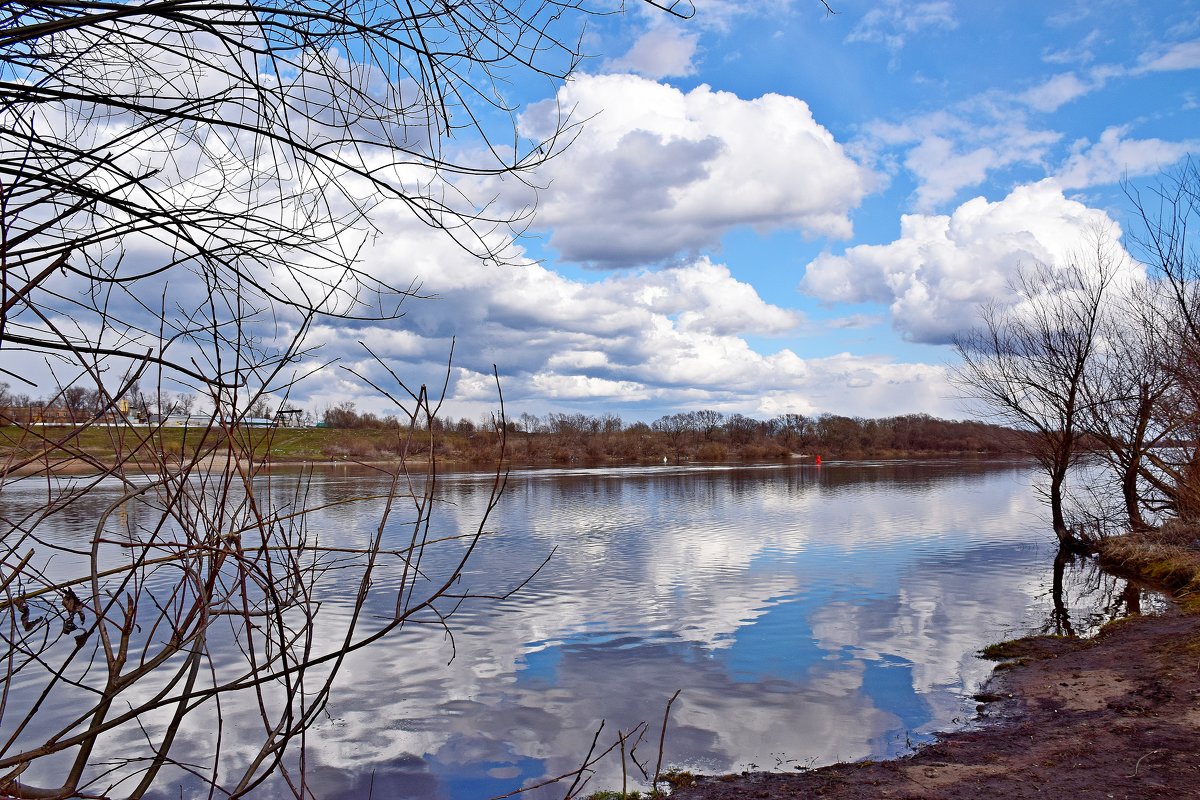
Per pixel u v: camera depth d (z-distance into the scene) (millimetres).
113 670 1812
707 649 10758
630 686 9203
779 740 7500
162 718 8141
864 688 9023
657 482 48469
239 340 1968
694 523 26141
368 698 8758
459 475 52500
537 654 10508
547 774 6863
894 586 15180
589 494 38500
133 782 6684
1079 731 7094
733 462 85188
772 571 16922
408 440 2023
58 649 10039
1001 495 37156
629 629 11891
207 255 1964
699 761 7043
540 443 85938
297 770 6965
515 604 13602
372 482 35438
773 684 9211
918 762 6793
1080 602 13531
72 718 8039
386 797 6445
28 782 6641
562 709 8438
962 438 110188
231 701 8609
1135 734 6777
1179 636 9914
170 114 1967
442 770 6949
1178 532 17172
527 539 22016
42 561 10758
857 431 110625
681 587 15172
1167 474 18672
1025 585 15219
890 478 52156
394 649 10734
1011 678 9180
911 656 10320
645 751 7281
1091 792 5727
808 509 30875
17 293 1687
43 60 2084
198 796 6465
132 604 1916
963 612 12938
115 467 1880
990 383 21047
